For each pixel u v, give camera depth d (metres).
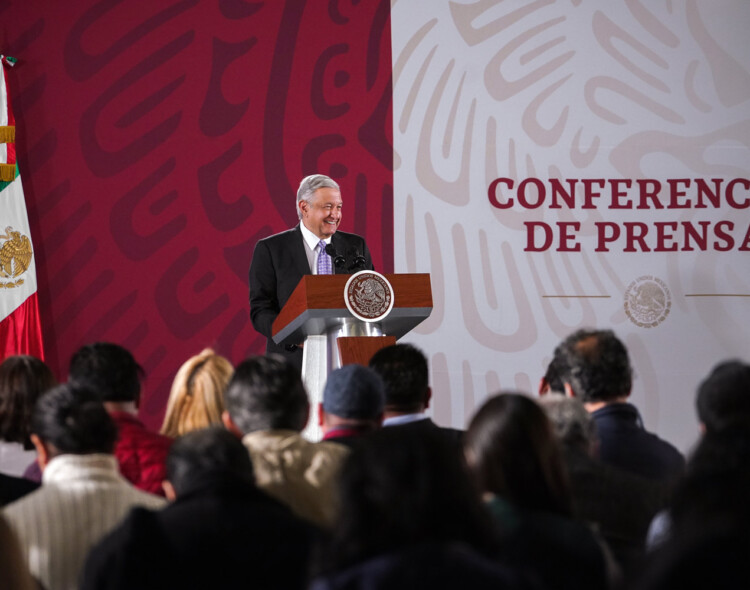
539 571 6.11
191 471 6.35
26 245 23.47
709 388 7.03
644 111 24.95
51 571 6.92
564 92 24.92
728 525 4.97
